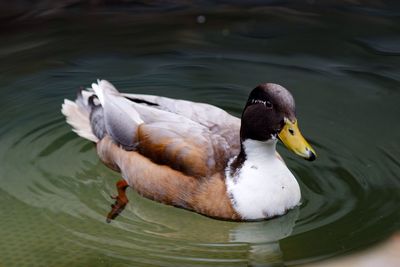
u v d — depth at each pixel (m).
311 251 8.16
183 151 8.80
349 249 8.14
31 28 13.16
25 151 10.15
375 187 9.34
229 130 9.00
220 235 8.62
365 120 10.75
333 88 11.51
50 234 8.55
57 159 10.04
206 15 13.70
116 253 8.17
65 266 7.96
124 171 9.48
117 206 9.11
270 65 12.17
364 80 11.70
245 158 8.62
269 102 8.27
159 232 8.63
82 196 9.34
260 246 8.37
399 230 8.43
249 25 13.36
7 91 11.45
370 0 14.08
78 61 12.25
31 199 9.20
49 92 11.45
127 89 11.52
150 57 12.42
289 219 8.79
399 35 12.89
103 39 12.88
